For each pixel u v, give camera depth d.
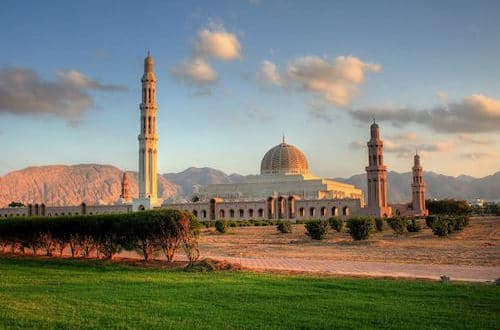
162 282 29.27
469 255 47.56
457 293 25.38
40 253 49.03
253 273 33.16
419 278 30.81
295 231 102.19
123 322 19.92
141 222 38.91
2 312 21.59
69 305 23.00
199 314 21.20
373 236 79.69
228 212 179.50
